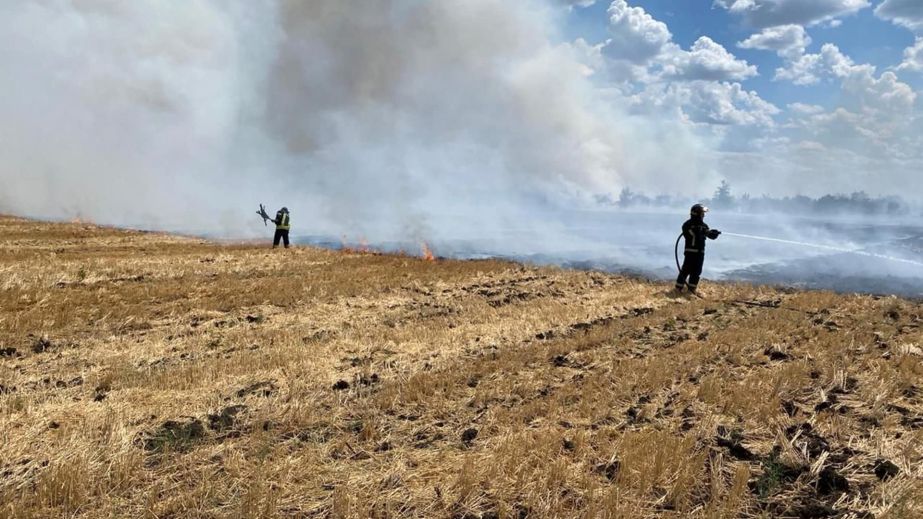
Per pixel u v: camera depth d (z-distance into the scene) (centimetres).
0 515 365
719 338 834
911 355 689
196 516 373
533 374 710
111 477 423
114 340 897
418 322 1050
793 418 513
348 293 1319
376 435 520
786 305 1130
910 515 350
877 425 491
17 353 809
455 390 648
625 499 382
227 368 730
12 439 488
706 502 377
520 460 438
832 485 395
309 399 613
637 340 879
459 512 379
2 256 1777
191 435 520
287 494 404
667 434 480
